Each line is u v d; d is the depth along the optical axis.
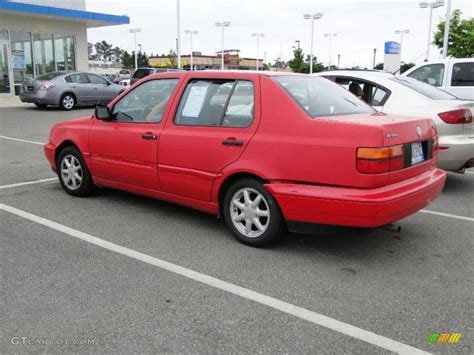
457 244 4.70
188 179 4.82
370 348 2.92
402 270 4.06
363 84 7.22
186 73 5.06
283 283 3.78
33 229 4.96
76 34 25.97
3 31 23.00
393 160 3.90
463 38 23.58
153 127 5.14
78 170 6.12
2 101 21.52
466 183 7.33
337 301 3.49
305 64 51.88
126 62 75.12
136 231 4.94
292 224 4.17
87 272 3.94
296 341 2.98
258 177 4.33
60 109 18.73
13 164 8.31
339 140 3.89
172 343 2.95
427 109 6.43
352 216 3.85
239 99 4.55
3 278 3.80
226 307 3.38
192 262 4.16
